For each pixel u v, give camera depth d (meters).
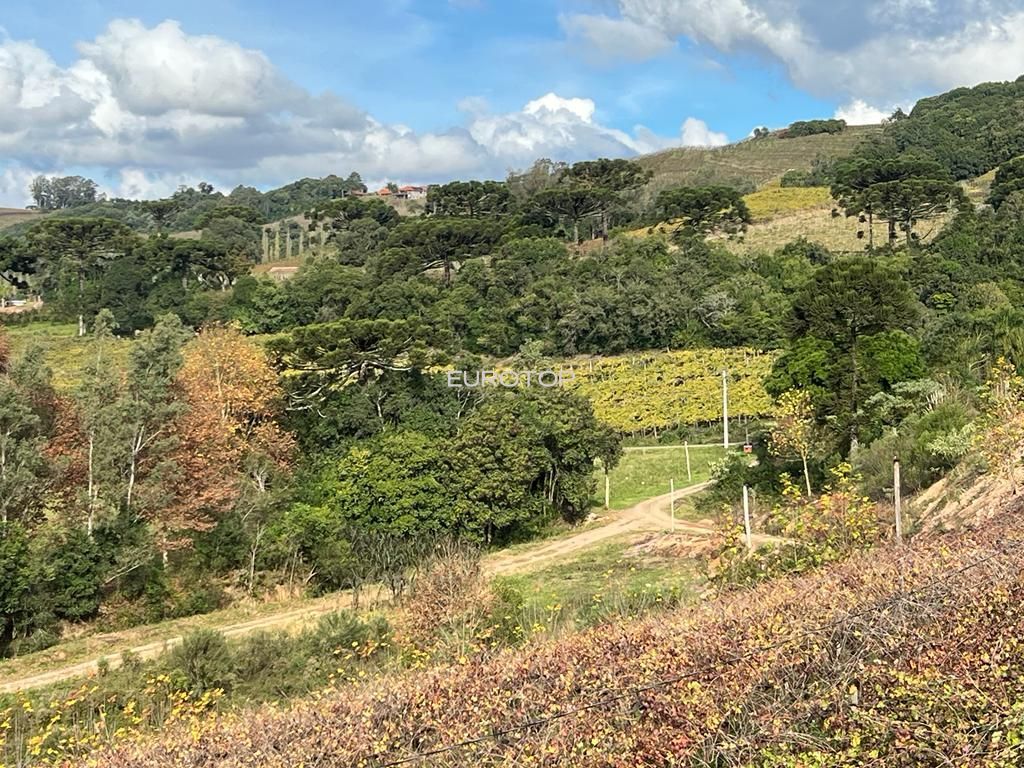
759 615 8.16
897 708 6.13
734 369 54.69
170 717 11.66
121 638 24.05
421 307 62.72
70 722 12.73
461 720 7.44
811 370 32.53
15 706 14.77
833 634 7.01
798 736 6.06
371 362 42.12
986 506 15.02
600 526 33.81
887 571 8.66
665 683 6.77
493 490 30.55
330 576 28.00
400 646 14.82
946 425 22.98
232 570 28.50
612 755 6.39
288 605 26.69
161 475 27.77
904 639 6.77
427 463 30.36
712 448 46.66
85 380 29.33
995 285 55.47
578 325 60.59
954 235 67.00
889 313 31.81
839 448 31.66
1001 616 7.00
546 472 34.41
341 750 7.42
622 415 51.03
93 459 27.19
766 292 63.91
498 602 15.34
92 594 25.17
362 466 29.69
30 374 27.08
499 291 65.81
